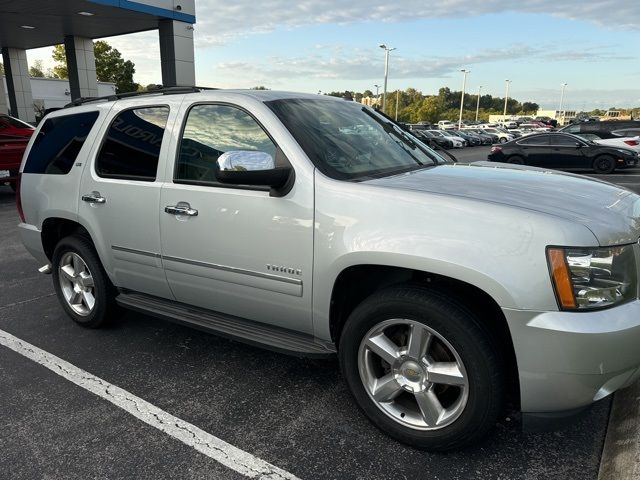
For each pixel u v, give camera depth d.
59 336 4.17
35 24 20.91
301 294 2.83
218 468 2.57
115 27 21.48
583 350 2.14
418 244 2.39
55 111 4.41
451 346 2.41
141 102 3.66
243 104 3.11
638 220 2.51
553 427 2.35
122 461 2.64
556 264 2.17
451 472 2.50
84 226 3.89
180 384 3.39
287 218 2.79
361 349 2.70
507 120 98.75
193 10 20.27
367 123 3.57
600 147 17.61
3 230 8.28
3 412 3.09
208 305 3.38
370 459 2.61
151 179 3.43
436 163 3.55
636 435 2.53
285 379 3.44
